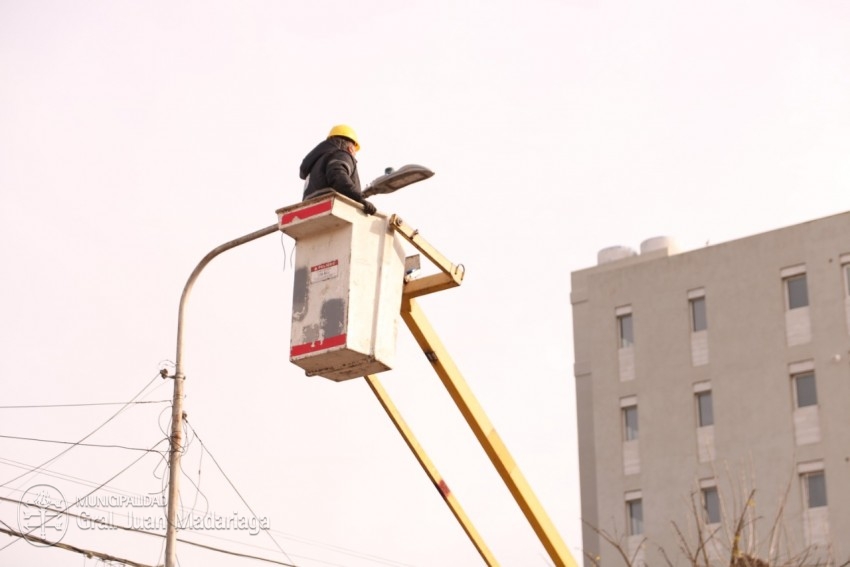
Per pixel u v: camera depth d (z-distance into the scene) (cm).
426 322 1265
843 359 3969
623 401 4316
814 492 3891
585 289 4678
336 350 1161
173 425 1489
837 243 4094
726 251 4291
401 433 1380
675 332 4297
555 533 1338
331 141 1236
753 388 4097
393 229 1211
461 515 1419
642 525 4128
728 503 3966
